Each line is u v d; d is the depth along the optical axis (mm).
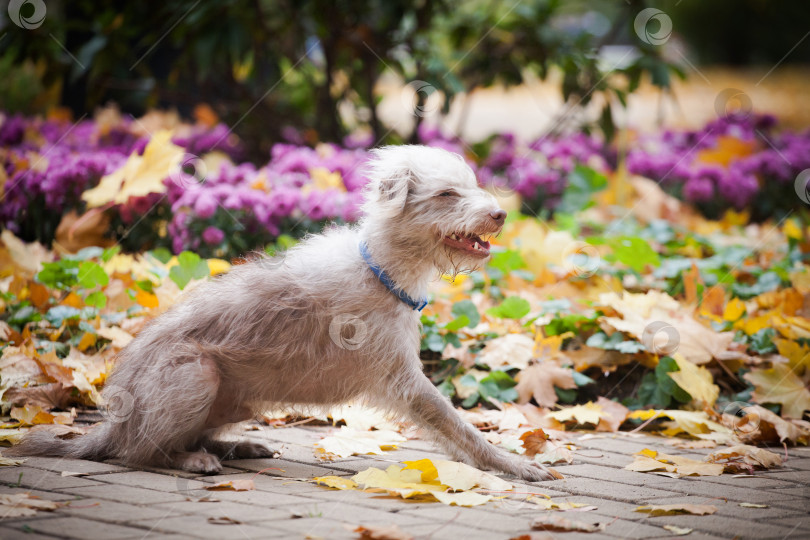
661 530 3535
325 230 4980
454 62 10727
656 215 11203
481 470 4551
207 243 7555
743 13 34594
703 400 5742
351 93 11883
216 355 4426
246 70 11977
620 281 7660
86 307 6391
